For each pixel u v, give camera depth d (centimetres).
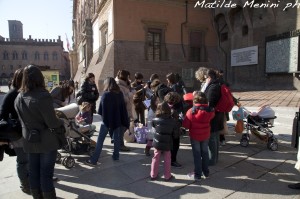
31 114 337
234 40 2580
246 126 667
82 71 3903
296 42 1988
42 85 347
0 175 519
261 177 481
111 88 546
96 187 452
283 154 604
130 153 631
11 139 399
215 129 521
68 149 553
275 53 2166
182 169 526
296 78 2022
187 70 2480
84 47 3838
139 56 2298
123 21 2258
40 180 364
